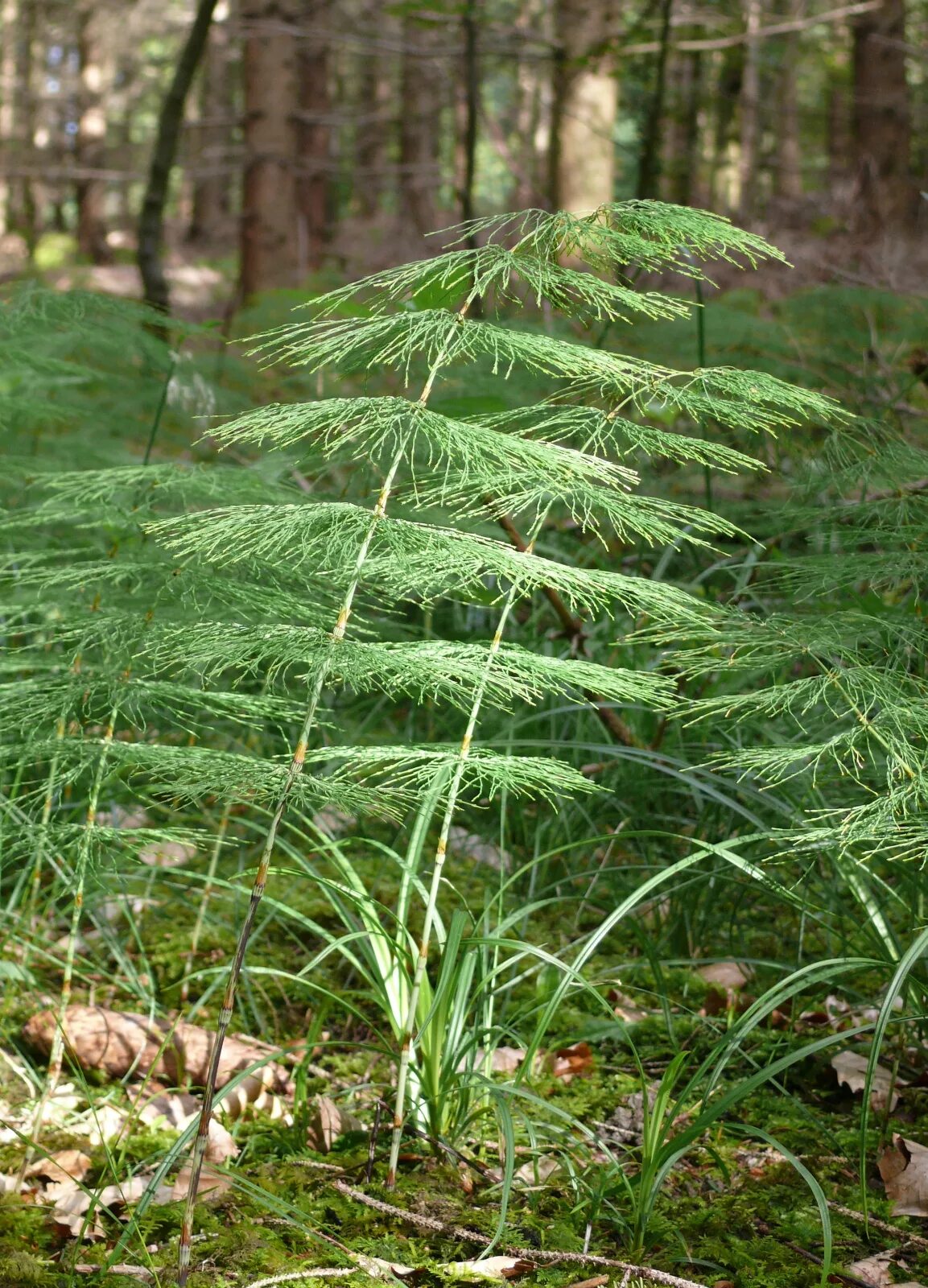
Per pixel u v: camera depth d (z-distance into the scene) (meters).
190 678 3.44
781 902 3.08
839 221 9.20
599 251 1.94
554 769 1.96
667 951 2.96
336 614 2.30
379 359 1.98
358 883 2.33
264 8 9.98
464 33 6.98
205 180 21.48
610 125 7.32
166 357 3.72
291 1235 1.93
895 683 2.21
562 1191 2.05
